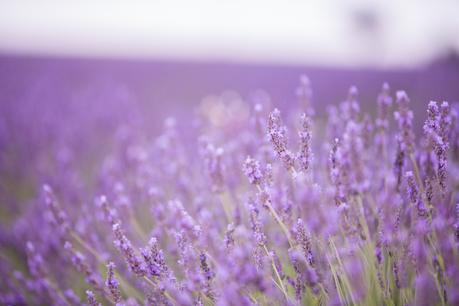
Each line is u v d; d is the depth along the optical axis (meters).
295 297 1.72
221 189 2.01
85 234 2.50
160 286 1.60
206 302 1.73
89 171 5.27
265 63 21.12
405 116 1.75
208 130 3.99
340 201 1.60
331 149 1.68
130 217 2.39
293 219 1.61
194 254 1.51
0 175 4.85
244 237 1.53
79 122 6.39
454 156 2.01
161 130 5.96
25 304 2.53
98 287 1.94
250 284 1.40
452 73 11.15
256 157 2.43
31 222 3.36
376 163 2.29
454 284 1.31
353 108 2.29
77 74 15.55
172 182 2.95
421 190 1.60
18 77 12.18
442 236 1.38
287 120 2.97
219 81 14.40
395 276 1.62
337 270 1.62
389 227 1.47
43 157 5.35
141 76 15.85
